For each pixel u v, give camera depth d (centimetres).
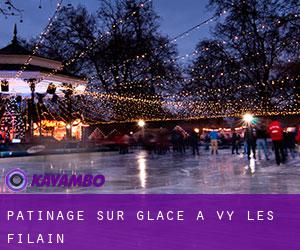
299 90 3750
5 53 2469
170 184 961
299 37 3062
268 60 3828
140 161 2016
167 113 4428
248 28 3678
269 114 3862
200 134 4947
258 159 1950
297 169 1304
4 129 2788
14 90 2839
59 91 3061
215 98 4262
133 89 4381
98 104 3631
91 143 3294
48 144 2841
